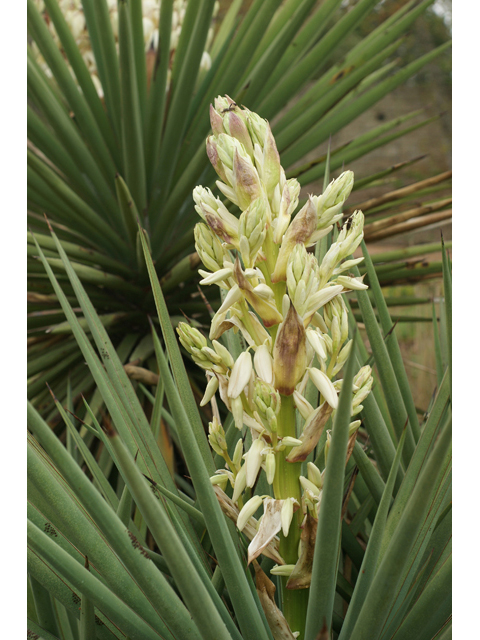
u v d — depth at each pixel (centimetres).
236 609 93
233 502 98
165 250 258
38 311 269
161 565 116
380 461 124
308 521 92
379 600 86
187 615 90
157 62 221
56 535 104
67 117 248
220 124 99
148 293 256
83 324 236
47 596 110
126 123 213
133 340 260
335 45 237
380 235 263
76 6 276
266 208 95
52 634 111
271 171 97
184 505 106
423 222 258
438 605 94
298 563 94
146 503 79
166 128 243
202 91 254
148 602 95
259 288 93
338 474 81
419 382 306
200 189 98
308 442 94
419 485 79
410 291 340
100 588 94
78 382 246
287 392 94
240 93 206
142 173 235
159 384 141
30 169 239
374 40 249
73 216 256
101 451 209
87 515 113
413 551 100
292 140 248
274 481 96
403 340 332
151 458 114
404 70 259
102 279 238
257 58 260
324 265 97
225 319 98
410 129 273
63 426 233
